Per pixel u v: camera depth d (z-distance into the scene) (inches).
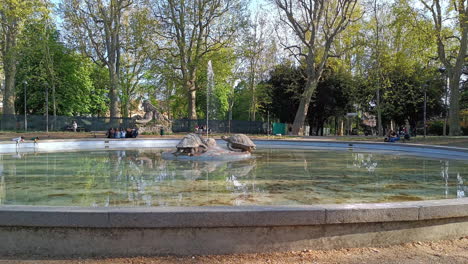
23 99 1553.9
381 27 1235.2
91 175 353.1
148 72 1475.1
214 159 515.8
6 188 278.4
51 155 604.4
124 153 655.1
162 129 1198.9
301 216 152.2
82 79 1642.5
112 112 1334.9
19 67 1473.9
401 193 262.5
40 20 1157.7
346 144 840.9
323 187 286.8
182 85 1354.6
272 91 1663.4
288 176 350.6
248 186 290.5
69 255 149.6
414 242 165.5
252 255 151.3
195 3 1264.8
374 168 422.0
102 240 149.6
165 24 1305.4
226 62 1337.4
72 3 1273.4
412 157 588.1
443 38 1022.4
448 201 171.9
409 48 1138.0
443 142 822.5
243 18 1289.4
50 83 1450.5
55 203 224.1
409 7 996.6
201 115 2185.0
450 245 162.7
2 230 150.1
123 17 1428.4
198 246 151.1
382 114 1657.2
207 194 254.8
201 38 1301.7
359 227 159.3
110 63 1325.0
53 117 1298.0
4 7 1063.6
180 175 354.9
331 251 155.4
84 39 1336.1
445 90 1520.7
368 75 1370.6
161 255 150.1
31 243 150.3
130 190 269.9
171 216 147.6
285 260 146.4
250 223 150.3
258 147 885.8
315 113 1742.1
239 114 2409.0
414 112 1600.6
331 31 1384.1
